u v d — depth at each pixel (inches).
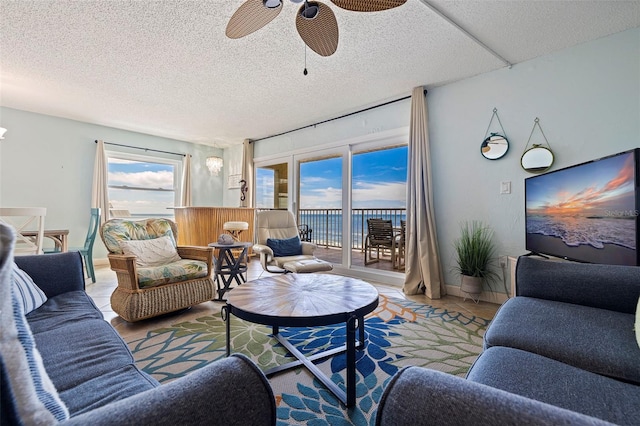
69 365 37.8
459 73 118.8
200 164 244.5
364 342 78.7
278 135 210.5
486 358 39.1
